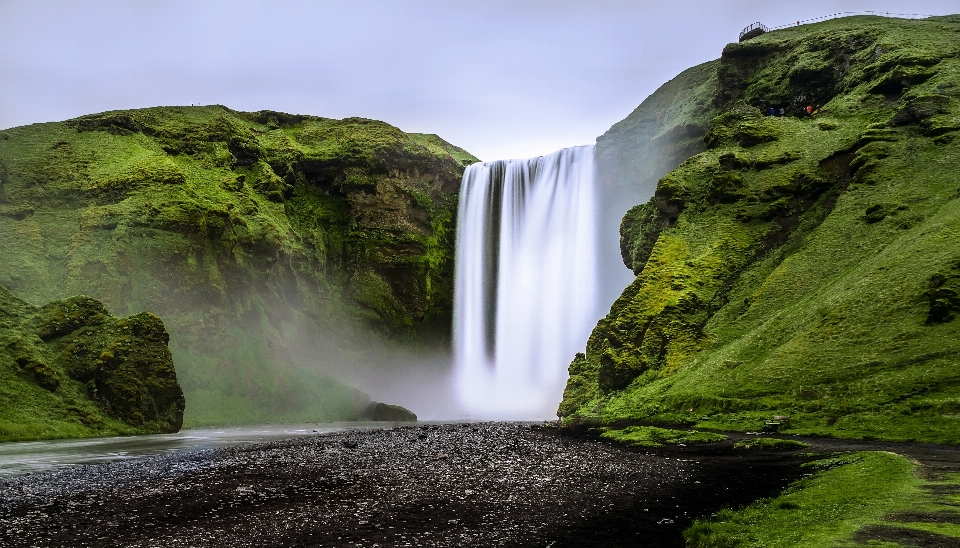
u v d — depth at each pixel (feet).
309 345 384.88
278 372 337.72
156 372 247.70
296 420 315.17
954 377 134.10
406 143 477.36
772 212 258.98
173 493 103.04
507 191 442.91
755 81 364.58
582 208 397.19
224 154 436.76
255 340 346.54
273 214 415.64
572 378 248.32
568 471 116.67
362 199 450.30
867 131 261.85
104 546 73.41
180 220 344.28
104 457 150.82
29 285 304.71
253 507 91.97
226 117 476.54
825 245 224.33
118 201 360.07
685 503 86.28
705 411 170.30
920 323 156.46
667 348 220.43
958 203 199.52
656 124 399.85
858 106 297.74
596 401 228.63
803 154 276.00
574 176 407.03
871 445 117.70
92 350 242.17
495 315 426.92
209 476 119.55
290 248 400.67
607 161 393.50
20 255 317.01
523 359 404.77
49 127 439.63
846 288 189.88
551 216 413.59
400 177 464.24
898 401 135.95
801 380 161.27
